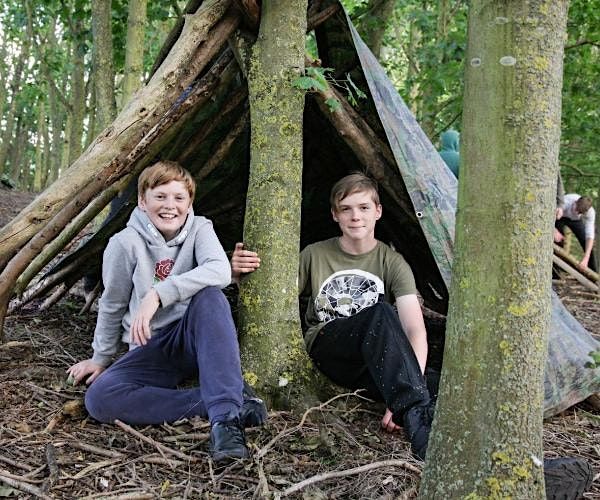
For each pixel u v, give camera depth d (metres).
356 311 2.89
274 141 2.86
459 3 8.41
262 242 2.81
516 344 1.54
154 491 1.99
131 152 3.12
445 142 5.68
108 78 5.71
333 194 2.91
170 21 12.71
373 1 6.53
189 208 2.72
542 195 1.51
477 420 1.58
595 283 6.75
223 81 3.24
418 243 3.71
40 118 22.19
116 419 2.44
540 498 1.60
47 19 11.52
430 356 3.66
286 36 2.90
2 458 2.12
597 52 9.40
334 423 2.56
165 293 2.45
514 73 1.49
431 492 1.65
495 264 1.53
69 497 1.94
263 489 1.98
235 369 2.30
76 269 4.02
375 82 3.13
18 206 12.86
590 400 3.14
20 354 3.28
